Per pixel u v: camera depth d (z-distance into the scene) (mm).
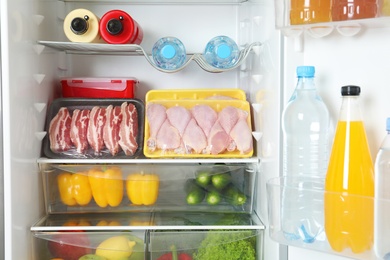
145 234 1375
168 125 1449
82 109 1498
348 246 959
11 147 1212
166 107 1486
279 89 1169
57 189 1419
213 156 1422
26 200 1323
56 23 1605
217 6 1674
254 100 1485
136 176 1411
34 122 1383
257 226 1348
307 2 973
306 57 1144
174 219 1421
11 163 1214
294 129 1129
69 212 1436
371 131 996
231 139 1431
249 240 1388
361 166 967
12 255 1222
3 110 1201
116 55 1676
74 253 1388
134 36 1467
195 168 1410
